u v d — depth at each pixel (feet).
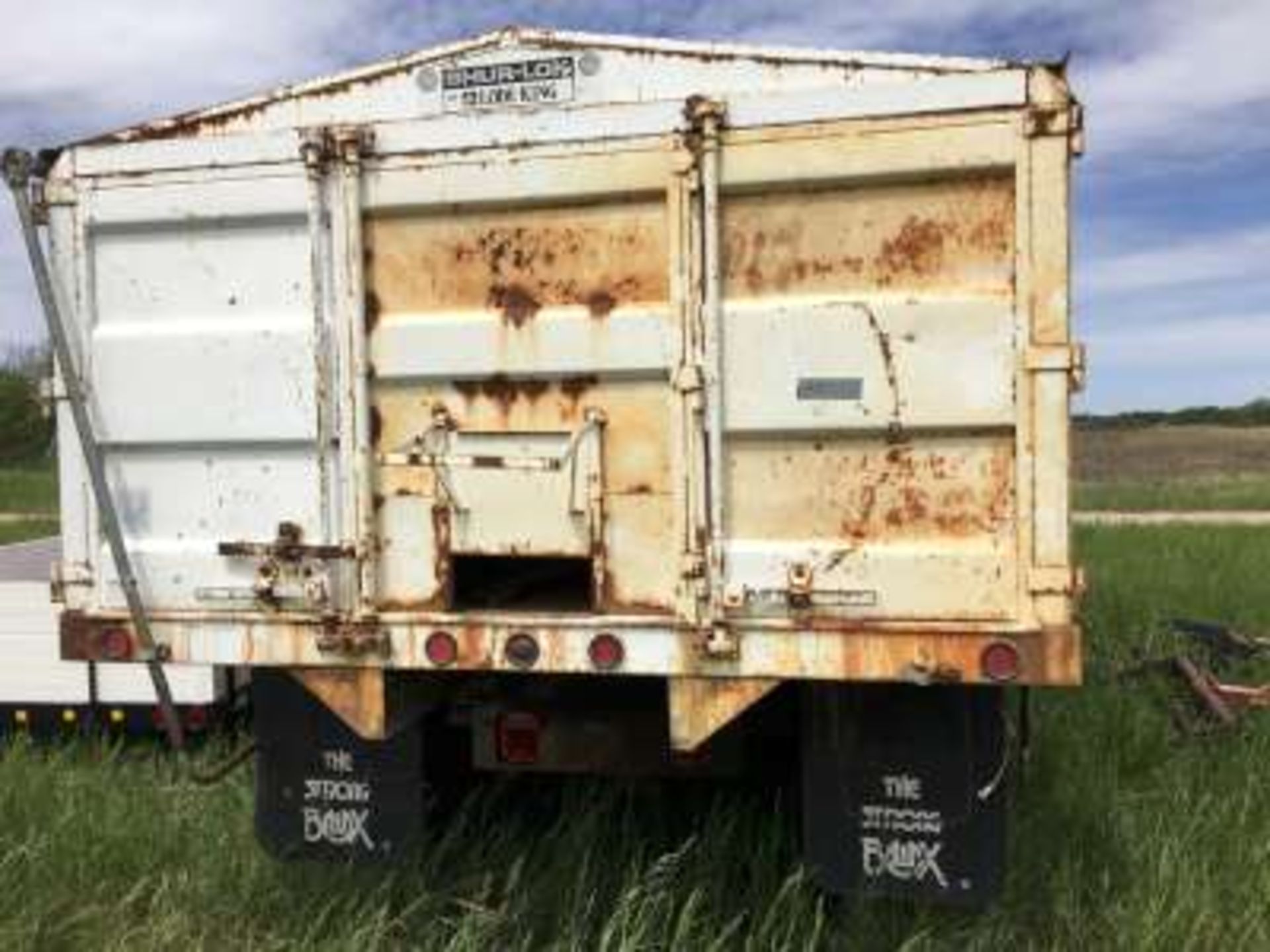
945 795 13.96
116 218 14.73
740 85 13.30
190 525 14.85
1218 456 156.66
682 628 13.55
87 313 14.88
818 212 13.12
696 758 15.65
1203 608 33.71
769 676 13.38
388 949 14.80
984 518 12.91
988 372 12.78
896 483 13.11
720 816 16.76
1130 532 56.59
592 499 13.83
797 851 16.12
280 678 15.89
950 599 12.96
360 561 14.28
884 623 13.08
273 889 15.99
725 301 13.34
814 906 15.08
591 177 13.57
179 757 20.49
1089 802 18.28
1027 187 12.53
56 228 14.90
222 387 14.60
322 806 15.80
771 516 13.38
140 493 14.97
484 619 14.03
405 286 14.23
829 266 13.14
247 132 14.48
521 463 14.02
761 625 13.38
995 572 12.86
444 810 17.06
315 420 14.37
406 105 14.24
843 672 13.17
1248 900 15.51
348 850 15.75
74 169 14.80
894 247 12.98
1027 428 12.64
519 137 13.74
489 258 13.99
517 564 15.56
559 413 13.93
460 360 14.06
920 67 12.78
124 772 21.06
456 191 13.91
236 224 14.51
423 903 15.44
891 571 13.06
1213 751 20.93
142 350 14.79
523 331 13.91
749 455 13.41
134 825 17.95
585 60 13.71
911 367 12.95
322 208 14.23
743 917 15.02
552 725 15.88
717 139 13.17
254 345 14.48
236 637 14.75
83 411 14.85
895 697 14.03
